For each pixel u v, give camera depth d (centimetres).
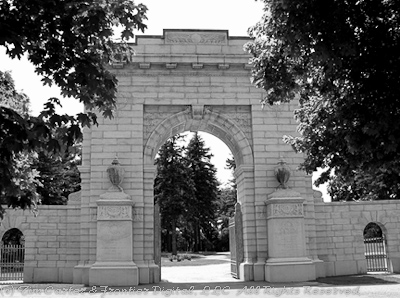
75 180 6731
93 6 1156
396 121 1323
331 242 3247
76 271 2942
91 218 2966
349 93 1451
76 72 1173
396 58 1338
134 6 1239
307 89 1703
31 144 1043
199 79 3194
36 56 1166
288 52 1464
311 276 2911
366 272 3250
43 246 3080
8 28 1053
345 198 5497
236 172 3272
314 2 1302
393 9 1344
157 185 7406
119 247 2856
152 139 3105
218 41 3222
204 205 8200
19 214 3109
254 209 3091
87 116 1182
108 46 1306
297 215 2972
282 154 3148
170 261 5984
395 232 3331
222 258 6569
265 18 1488
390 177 1759
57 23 1149
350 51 1289
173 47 3186
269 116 3188
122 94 3125
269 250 2998
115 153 3048
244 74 3219
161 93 3148
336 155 1702
